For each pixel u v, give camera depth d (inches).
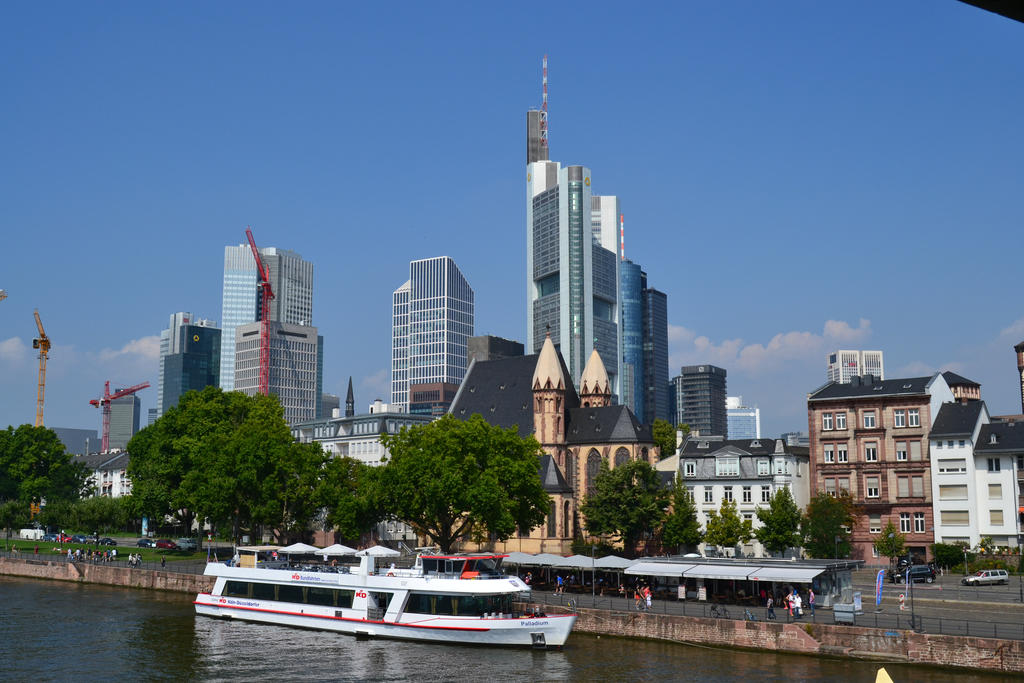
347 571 3287.4
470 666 2561.5
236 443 4726.9
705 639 2704.2
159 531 6776.6
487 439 4101.9
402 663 2618.1
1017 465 4313.5
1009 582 3705.7
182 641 2989.7
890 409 4675.2
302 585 3309.5
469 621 2883.9
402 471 4037.9
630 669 2431.1
